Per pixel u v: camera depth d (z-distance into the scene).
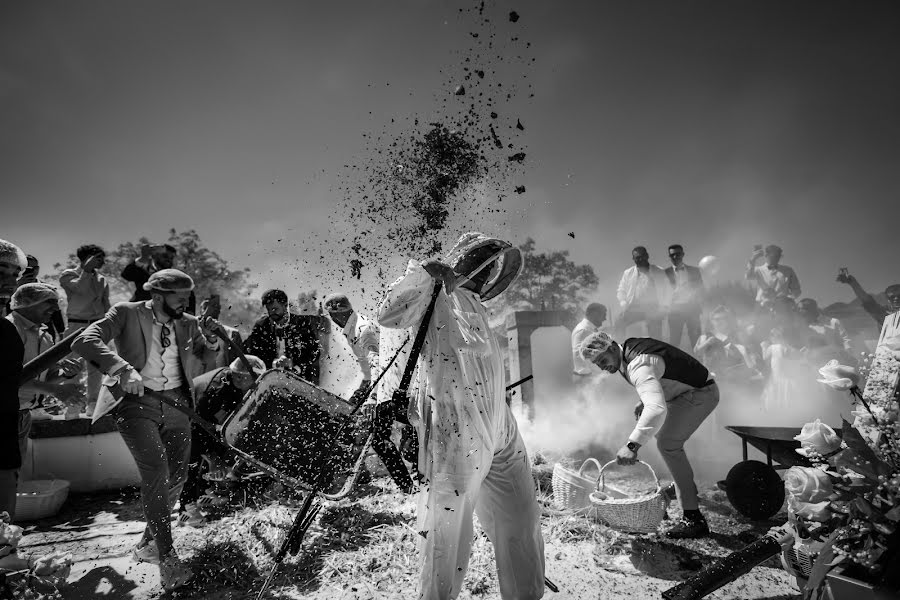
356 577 3.78
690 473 4.57
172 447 4.19
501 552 3.17
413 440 3.01
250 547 4.30
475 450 2.89
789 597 3.48
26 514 5.24
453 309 3.06
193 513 4.98
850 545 2.57
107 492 6.18
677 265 9.78
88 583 3.86
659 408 4.20
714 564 3.27
